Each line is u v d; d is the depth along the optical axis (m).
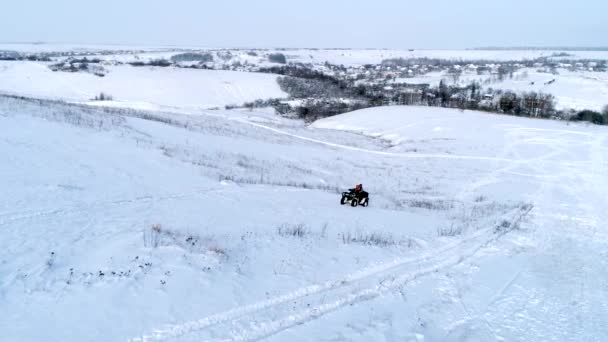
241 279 9.09
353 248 11.81
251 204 15.95
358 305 8.57
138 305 7.67
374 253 11.52
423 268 10.84
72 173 16.00
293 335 7.27
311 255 10.94
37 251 9.37
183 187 17.05
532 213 18.69
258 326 7.44
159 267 9.09
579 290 10.13
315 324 7.70
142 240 10.39
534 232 15.26
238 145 33.19
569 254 12.88
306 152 36.59
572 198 22.52
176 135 30.94
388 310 8.48
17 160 16.28
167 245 10.23
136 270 8.84
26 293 7.71
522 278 10.69
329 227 13.95
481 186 26.48
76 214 12.00
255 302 8.23
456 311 8.73
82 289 8.02
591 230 16.09
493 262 11.72
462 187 26.30
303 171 27.84
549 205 20.66
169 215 12.99
